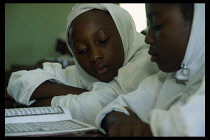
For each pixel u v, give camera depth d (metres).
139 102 1.21
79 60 1.53
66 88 1.74
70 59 4.18
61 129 1.04
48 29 5.39
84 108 1.47
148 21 1.05
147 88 1.23
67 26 1.62
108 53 1.50
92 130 1.05
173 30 0.98
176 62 1.04
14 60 5.12
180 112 0.73
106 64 1.50
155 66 1.48
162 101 1.16
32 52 5.21
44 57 5.15
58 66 1.96
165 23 0.99
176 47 1.00
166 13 0.98
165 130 0.73
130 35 1.67
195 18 0.96
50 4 5.40
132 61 1.58
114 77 1.56
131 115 1.16
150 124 0.76
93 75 1.56
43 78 1.77
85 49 1.50
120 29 1.57
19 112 1.22
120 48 1.56
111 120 1.03
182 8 0.97
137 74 1.48
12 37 5.26
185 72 1.05
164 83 1.19
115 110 1.10
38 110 1.25
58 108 1.29
